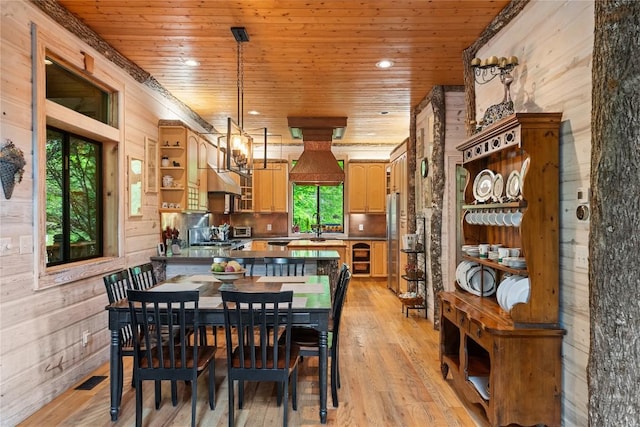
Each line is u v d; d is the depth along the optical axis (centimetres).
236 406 287
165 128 498
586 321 217
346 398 300
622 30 154
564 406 235
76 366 325
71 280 314
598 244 164
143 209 448
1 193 246
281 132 779
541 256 238
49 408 282
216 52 390
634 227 153
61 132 335
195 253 502
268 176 873
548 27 253
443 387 320
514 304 240
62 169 335
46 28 287
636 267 153
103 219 390
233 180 766
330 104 577
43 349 286
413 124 595
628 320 154
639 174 152
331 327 321
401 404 291
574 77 227
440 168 486
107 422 263
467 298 317
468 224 340
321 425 261
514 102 299
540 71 263
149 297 241
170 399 299
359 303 622
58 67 321
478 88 370
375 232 896
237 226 890
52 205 324
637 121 151
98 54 355
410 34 352
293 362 264
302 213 901
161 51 387
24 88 266
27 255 269
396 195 682
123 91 402
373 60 411
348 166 880
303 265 432
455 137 488
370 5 303
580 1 221
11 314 255
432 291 502
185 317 267
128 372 350
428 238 529
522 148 238
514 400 235
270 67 430
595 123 167
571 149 229
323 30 342
